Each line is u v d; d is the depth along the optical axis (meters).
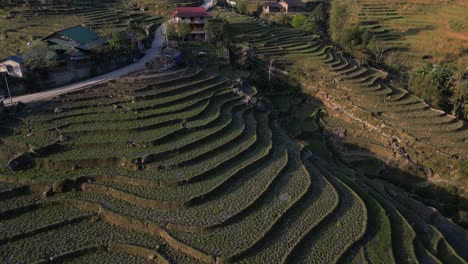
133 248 37.03
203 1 147.75
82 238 37.97
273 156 54.22
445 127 68.50
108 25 95.62
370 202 47.62
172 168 47.81
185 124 56.84
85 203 41.81
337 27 111.75
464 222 52.59
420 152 63.31
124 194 43.00
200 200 43.34
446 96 82.31
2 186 42.62
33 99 56.78
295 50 99.06
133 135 52.31
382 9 142.50
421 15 137.12
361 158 65.25
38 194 42.78
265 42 100.44
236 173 48.41
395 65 103.94
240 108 66.19
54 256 35.25
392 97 78.94
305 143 67.75
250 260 36.66
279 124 67.50
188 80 69.31
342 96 78.75
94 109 56.78
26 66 59.03
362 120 72.62
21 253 35.47
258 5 143.38
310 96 82.38
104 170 46.41
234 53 89.44
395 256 39.78
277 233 40.41
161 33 95.62
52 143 48.19
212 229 39.53
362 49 107.75
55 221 39.50
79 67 64.25
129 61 72.38
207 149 52.16
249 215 42.34
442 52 113.00
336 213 44.41
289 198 45.56
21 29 87.75
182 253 36.97
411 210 51.72
